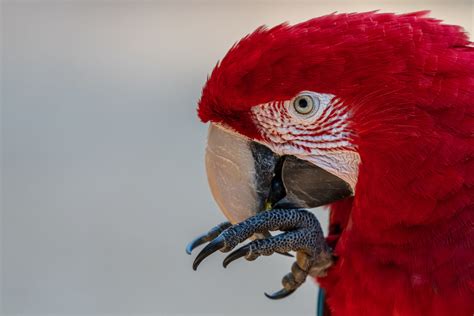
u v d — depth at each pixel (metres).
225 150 4.09
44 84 11.70
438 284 3.68
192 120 11.02
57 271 9.02
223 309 8.58
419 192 3.59
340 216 4.36
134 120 11.02
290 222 3.83
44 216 9.59
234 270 8.86
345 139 3.78
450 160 3.54
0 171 10.23
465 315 3.65
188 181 10.02
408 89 3.57
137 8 13.10
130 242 9.26
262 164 4.04
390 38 3.62
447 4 10.75
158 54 12.06
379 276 3.82
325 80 3.65
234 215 4.09
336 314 4.19
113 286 8.84
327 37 3.67
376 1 11.11
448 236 3.64
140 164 10.30
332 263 4.09
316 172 3.95
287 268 8.90
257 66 3.69
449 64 3.56
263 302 8.74
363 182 3.76
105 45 12.45
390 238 3.75
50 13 13.27
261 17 12.16
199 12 12.48
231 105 3.85
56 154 10.56
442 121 3.55
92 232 9.34
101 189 9.88
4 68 12.03
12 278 8.90
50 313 8.65
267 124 3.90
